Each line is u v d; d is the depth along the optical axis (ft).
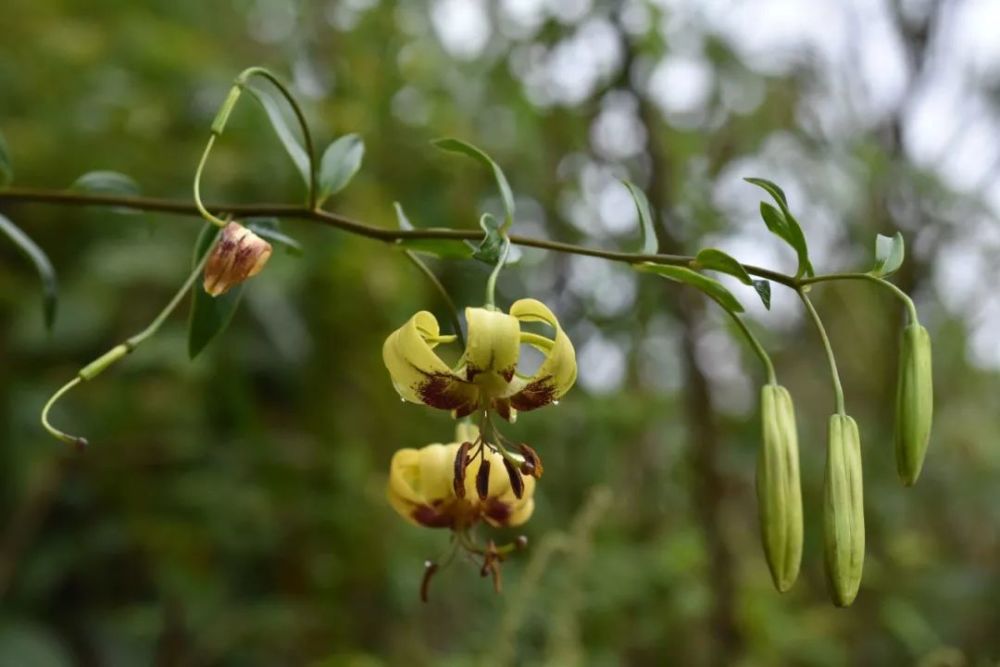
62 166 3.30
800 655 3.01
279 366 3.26
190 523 3.11
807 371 3.89
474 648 2.75
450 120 3.31
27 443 3.10
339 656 2.82
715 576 2.74
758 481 1.49
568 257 3.30
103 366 1.59
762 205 1.53
